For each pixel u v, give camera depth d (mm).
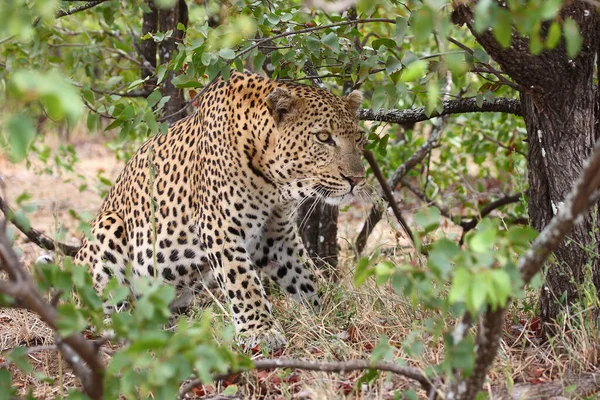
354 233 14938
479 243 5242
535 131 8984
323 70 13688
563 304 8922
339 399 7465
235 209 10031
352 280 11078
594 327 8492
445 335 6137
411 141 15289
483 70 9133
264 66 12633
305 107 9766
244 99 10055
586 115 8555
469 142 14984
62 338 5578
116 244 11180
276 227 10711
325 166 9812
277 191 10086
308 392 7828
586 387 7691
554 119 8562
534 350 8672
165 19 13297
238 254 10078
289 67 10734
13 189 21891
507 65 8078
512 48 7844
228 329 5996
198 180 10383
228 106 10164
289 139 9758
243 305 9930
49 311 5453
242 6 9570
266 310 9969
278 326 9812
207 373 5328
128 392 5465
